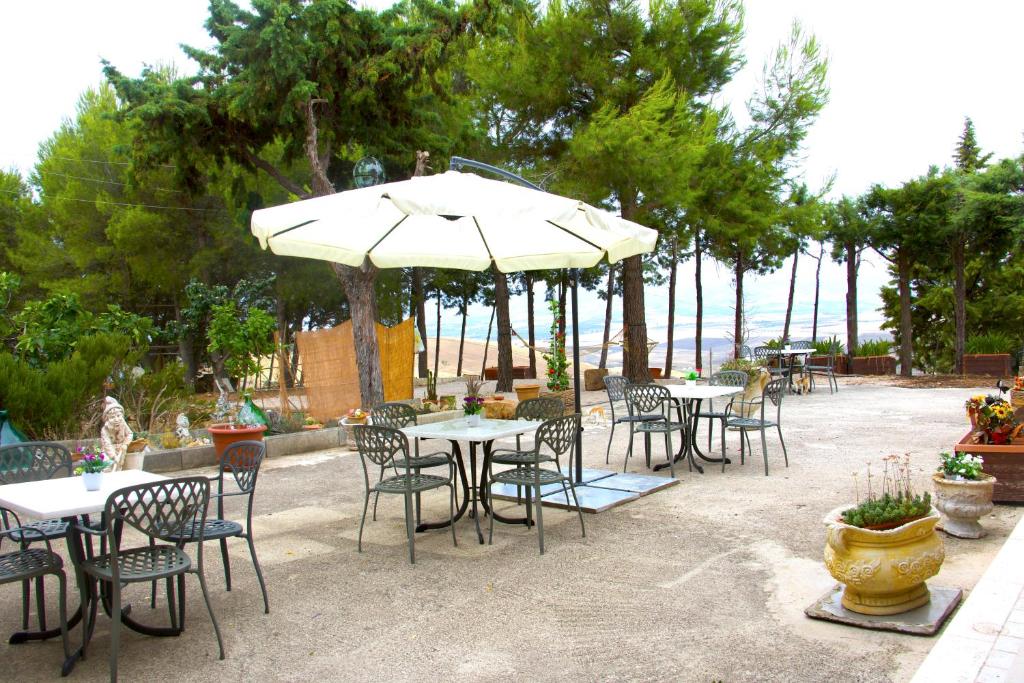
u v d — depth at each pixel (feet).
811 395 52.11
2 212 77.20
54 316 38.37
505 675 11.62
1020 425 21.93
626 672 11.56
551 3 51.90
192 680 11.85
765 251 70.44
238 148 46.39
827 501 21.70
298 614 14.56
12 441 29.45
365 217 18.21
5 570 12.35
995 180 57.98
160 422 37.35
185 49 44.29
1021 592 13.73
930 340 84.33
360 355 44.96
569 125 54.44
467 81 55.77
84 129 69.46
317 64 42.63
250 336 39.83
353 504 23.88
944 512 17.99
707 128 48.65
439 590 15.62
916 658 11.53
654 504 22.27
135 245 63.93
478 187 19.36
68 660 12.19
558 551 18.02
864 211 65.51
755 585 15.17
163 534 13.25
